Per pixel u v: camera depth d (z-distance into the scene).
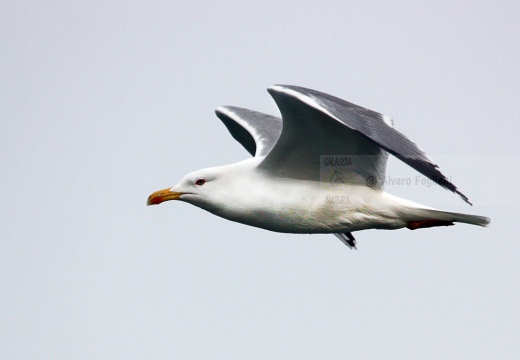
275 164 13.81
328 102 12.88
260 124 16.17
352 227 14.11
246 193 13.94
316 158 13.64
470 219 13.87
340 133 13.27
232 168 14.07
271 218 13.98
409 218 14.02
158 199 14.21
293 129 13.24
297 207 13.87
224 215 14.15
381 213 13.95
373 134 12.61
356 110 13.15
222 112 16.73
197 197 14.12
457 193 12.31
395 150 12.44
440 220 14.01
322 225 14.02
